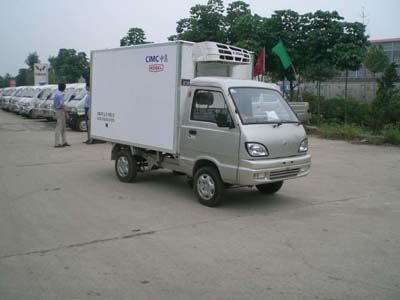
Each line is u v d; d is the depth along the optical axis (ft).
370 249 18.60
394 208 25.29
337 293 14.48
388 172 36.17
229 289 14.71
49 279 15.39
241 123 23.15
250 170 22.74
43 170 35.63
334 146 51.37
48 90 86.58
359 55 65.92
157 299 13.97
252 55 29.78
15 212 23.68
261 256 17.67
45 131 66.44
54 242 19.11
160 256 17.57
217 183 24.61
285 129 24.71
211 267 16.52
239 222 22.26
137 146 29.66
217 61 26.45
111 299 13.96
